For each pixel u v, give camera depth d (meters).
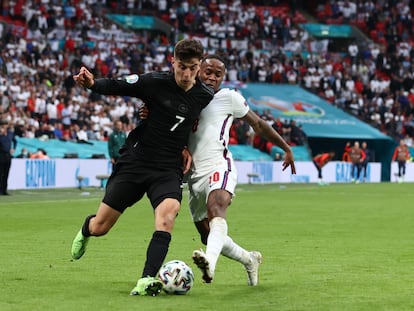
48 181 104.19
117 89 27.67
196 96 28.38
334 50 177.00
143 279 27.20
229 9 173.88
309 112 152.25
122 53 145.38
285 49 171.00
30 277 31.77
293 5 183.38
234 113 29.84
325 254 40.41
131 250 41.09
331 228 55.03
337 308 25.47
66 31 143.00
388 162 153.38
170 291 27.70
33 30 140.25
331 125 150.25
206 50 161.88
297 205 79.00
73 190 100.00
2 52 127.62
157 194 27.94
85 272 33.31
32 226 54.22
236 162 127.75
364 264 36.53
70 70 132.38
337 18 189.12
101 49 142.88
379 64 174.62
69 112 116.81
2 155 87.50
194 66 27.67
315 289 29.28
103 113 121.81
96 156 112.81
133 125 123.56
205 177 29.28
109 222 28.84
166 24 165.50
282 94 156.38
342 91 163.50
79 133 114.88
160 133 28.16
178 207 27.89
